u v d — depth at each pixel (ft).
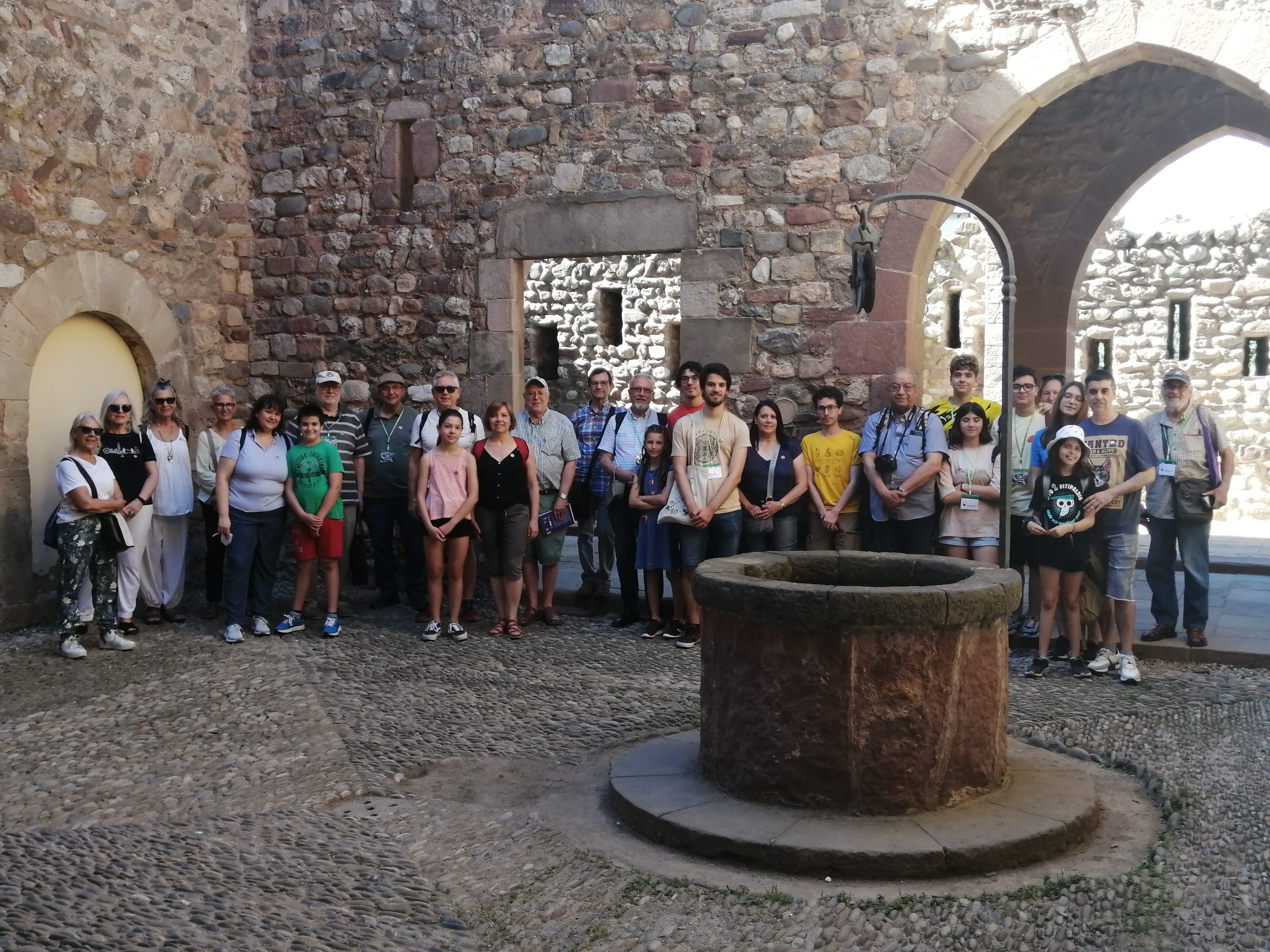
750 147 23.53
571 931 10.15
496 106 25.55
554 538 22.82
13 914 10.14
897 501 20.12
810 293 23.18
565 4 24.85
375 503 24.58
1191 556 19.93
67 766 14.46
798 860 11.36
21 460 22.59
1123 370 47.32
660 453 21.47
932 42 22.33
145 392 25.88
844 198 22.94
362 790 13.87
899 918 10.37
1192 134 28.27
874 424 20.93
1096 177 29.68
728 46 23.66
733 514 21.08
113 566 20.88
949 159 22.25
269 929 9.98
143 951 9.50
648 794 12.94
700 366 21.63
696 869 11.56
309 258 27.48
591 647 21.15
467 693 18.06
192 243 26.68
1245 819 12.46
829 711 12.25
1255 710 16.66
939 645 12.25
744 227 23.61
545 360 48.16
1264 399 44.86
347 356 27.25
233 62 27.55
